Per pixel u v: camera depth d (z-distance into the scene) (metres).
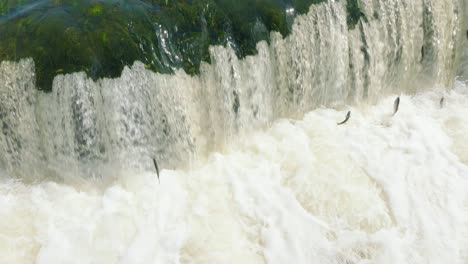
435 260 6.75
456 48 9.62
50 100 7.17
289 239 6.88
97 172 7.62
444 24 9.18
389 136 8.41
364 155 8.02
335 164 7.82
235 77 7.89
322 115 8.78
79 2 8.18
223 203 7.31
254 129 8.38
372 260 6.71
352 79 8.88
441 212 7.32
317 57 8.38
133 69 7.26
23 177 7.70
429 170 7.86
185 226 7.00
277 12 8.05
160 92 7.41
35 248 6.75
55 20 7.73
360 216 7.15
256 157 8.01
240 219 7.12
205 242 6.81
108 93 7.20
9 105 7.18
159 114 7.50
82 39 7.38
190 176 7.73
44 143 7.48
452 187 7.63
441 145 8.33
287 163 7.87
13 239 6.83
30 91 7.18
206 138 8.16
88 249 6.73
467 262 6.75
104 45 7.33
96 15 7.82
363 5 8.52
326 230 7.00
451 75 9.76
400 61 9.21
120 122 7.32
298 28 8.12
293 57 8.22
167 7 8.02
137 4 8.09
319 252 6.76
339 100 8.96
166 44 7.64
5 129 7.30
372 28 8.66
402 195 7.47
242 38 7.95
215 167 7.84
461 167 7.95
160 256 6.67
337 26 8.34
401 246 6.87
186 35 7.77
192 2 8.08
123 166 7.59
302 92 8.53
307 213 7.19
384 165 7.88
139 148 7.57
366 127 8.60
